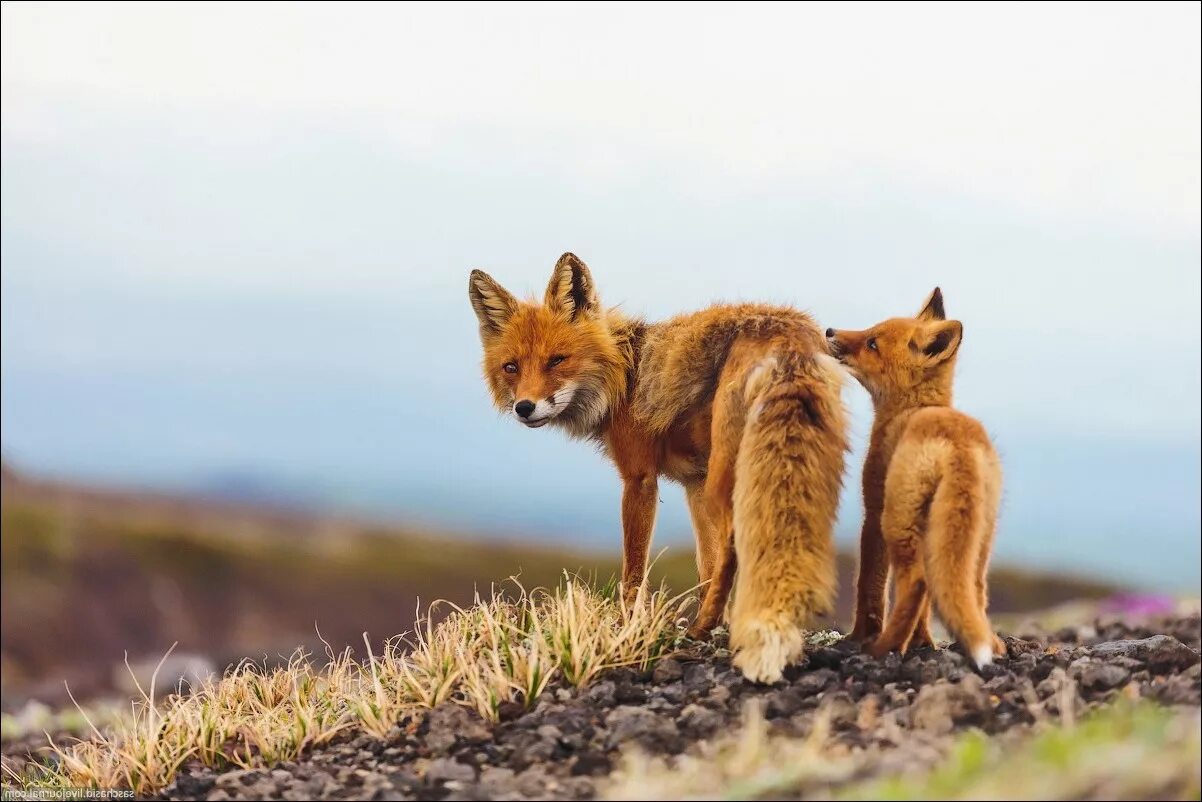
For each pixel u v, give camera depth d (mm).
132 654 67125
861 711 12219
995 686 12688
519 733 12898
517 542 111312
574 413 17094
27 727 30547
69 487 114625
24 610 67500
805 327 14812
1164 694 11734
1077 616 39656
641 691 13664
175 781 14109
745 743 11281
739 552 13516
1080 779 9719
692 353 15359
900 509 13414
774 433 13547
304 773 13203
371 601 85438
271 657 34875
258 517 125062
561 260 16969
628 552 16453
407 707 14648
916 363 14422
